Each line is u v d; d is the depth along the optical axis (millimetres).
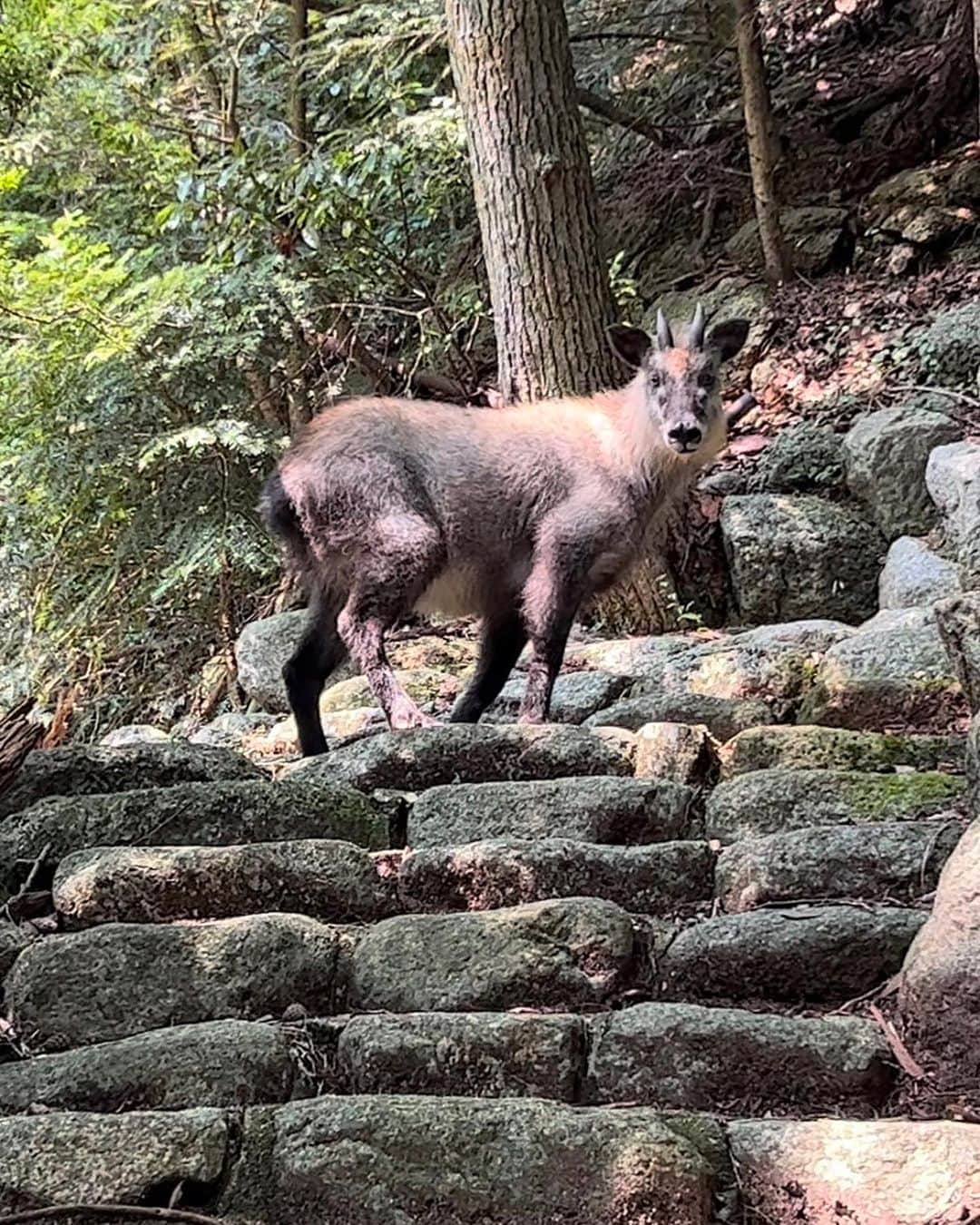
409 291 8391
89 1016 2777
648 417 4879
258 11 8297
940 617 3555
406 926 2895
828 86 9719
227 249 7879
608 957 2803
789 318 7969
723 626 6562
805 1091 2441
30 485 7676
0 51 7605
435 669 5949
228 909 3125
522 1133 2209
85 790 3857
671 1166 2145
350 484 4641
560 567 4840
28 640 8406
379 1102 2293
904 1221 2098
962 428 6547
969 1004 2410
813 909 2840
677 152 9812
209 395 7750
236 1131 2287
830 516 6488
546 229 6273
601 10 10148
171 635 8375
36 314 6957
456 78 6457
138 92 8180
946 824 3076
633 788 3502
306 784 3605
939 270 7902
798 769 3678
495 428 4934
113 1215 2146
